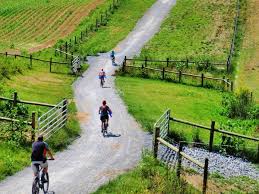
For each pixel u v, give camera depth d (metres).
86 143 52.06
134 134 56.72
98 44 131.25
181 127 61.69
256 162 54.09
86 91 79.75
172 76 96.81
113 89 82.62
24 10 169.88
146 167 42.28
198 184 43.88
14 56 107.19
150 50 128.12
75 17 160.00
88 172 43.03
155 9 168.75
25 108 54.16
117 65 107.56
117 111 67.12
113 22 154.00
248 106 74.56
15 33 149.00
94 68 102.69
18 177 40.22
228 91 91.81
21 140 47.72
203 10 165.75
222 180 46.91
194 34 143.88
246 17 157.88
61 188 38.59
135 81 92.31
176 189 38.31
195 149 54.66
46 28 152.00
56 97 72.00
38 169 34.28
